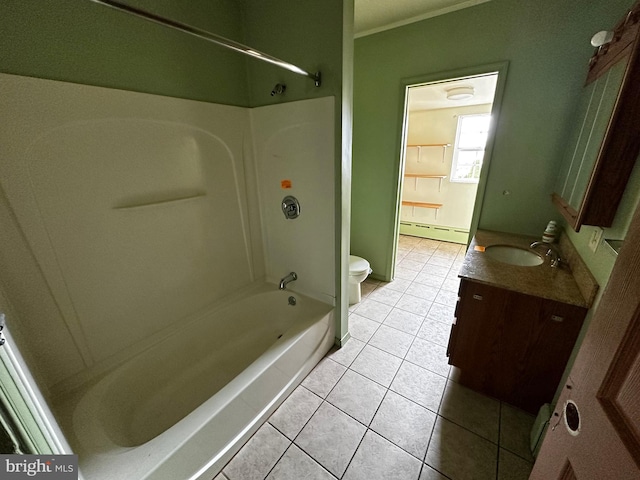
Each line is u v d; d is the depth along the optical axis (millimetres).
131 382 1438
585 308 1175
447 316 2375
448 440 1354
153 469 984
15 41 966
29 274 1108
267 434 1398
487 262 1613
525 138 1943
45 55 1034
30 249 1099
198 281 1790
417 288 2859
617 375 464
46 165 1095
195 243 1723
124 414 1359
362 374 1761
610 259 1034
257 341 2012
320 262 1895
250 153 1915
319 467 1254
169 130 1462
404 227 4555
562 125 1809
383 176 2670
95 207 1261
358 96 2547
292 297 2033
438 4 1922
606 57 1218
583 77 1678
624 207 970
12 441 515
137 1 1235
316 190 1726
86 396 1248
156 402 1508
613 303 513
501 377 1501
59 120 1099
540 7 1694
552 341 1300
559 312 1245
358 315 2410
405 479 1202
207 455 1182
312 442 1357
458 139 3830
